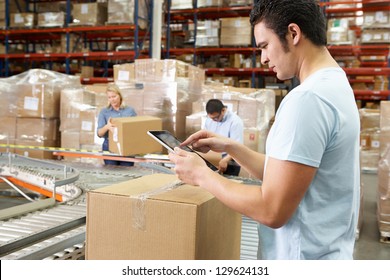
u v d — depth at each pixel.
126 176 2.88
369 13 7.21
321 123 0.87
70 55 7.71
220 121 3.77
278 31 0.95
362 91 8.00
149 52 7.17
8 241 1.35
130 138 3.36
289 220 0.98
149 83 4.78
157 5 7.01
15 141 5.21
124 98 4.89
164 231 1.03
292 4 0.93
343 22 7.32
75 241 1.49
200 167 1.00
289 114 0.88
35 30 7.68
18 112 5.15
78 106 5.02
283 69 0.99
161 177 1.37
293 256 0.98
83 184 2.56
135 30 6.70
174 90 4.66
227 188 0.94
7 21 8.02
